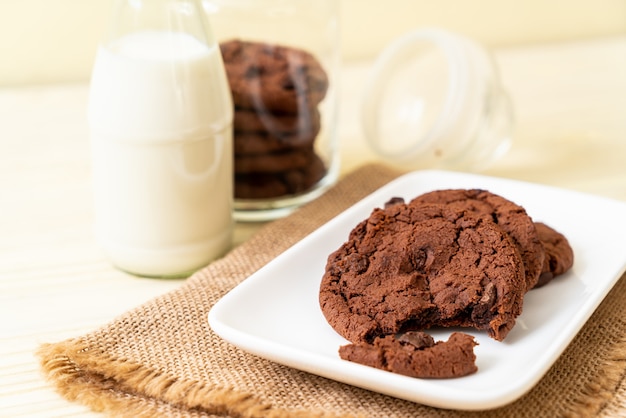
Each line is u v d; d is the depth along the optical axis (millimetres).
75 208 728
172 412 542
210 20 700
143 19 626
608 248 625
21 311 620
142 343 576
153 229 635
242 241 689
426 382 517
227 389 540
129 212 633
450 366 531
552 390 545
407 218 595
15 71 905
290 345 560
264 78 680
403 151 768
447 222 588
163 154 621
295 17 705
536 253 591
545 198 666
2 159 788
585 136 816
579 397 541
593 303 563
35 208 726
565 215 654
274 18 702
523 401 539
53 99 887
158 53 619
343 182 728
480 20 985
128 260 645
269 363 562
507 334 562
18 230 700
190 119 621
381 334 561
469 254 577
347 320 561
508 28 997
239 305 572
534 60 961
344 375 527
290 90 679
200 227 643
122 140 619
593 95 886
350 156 795
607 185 744
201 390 539
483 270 569
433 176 686
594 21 1020
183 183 629
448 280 567
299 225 679
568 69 939
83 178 766
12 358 583
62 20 896
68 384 559
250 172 693
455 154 766
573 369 557
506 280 562
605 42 1006
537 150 798
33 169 776
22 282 646
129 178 626
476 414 532
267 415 528
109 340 575
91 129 632
